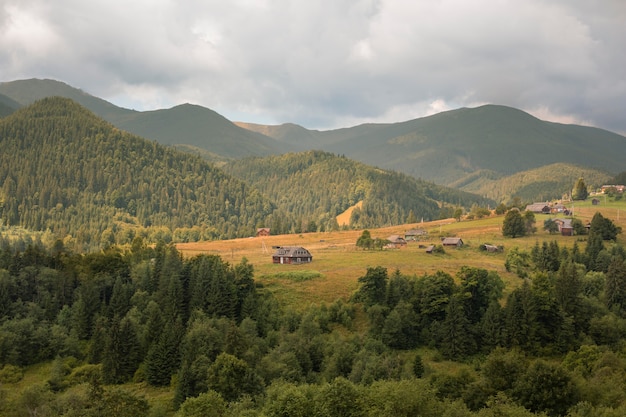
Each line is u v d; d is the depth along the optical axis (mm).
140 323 127938
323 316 132625
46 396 95062
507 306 123625
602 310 128750
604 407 70562
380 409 70250
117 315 123125
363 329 130625
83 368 117250
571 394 78250
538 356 116312
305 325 123062
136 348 119500
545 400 77500
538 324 120938
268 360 104125
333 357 106812
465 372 93125
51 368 118500
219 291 133625
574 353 105625
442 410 72250
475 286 134375
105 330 124312
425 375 99000
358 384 90812
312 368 110500
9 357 119688
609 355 95188
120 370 115375
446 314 128375
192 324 120688
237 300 136500
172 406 97688
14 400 98188
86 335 131625
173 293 134500
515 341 118125
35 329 129250
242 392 92562
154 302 132750
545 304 122062
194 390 97250
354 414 71438
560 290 126688
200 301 134000
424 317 130000
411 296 136750
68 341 125625
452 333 120062
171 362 112000
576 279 128250
